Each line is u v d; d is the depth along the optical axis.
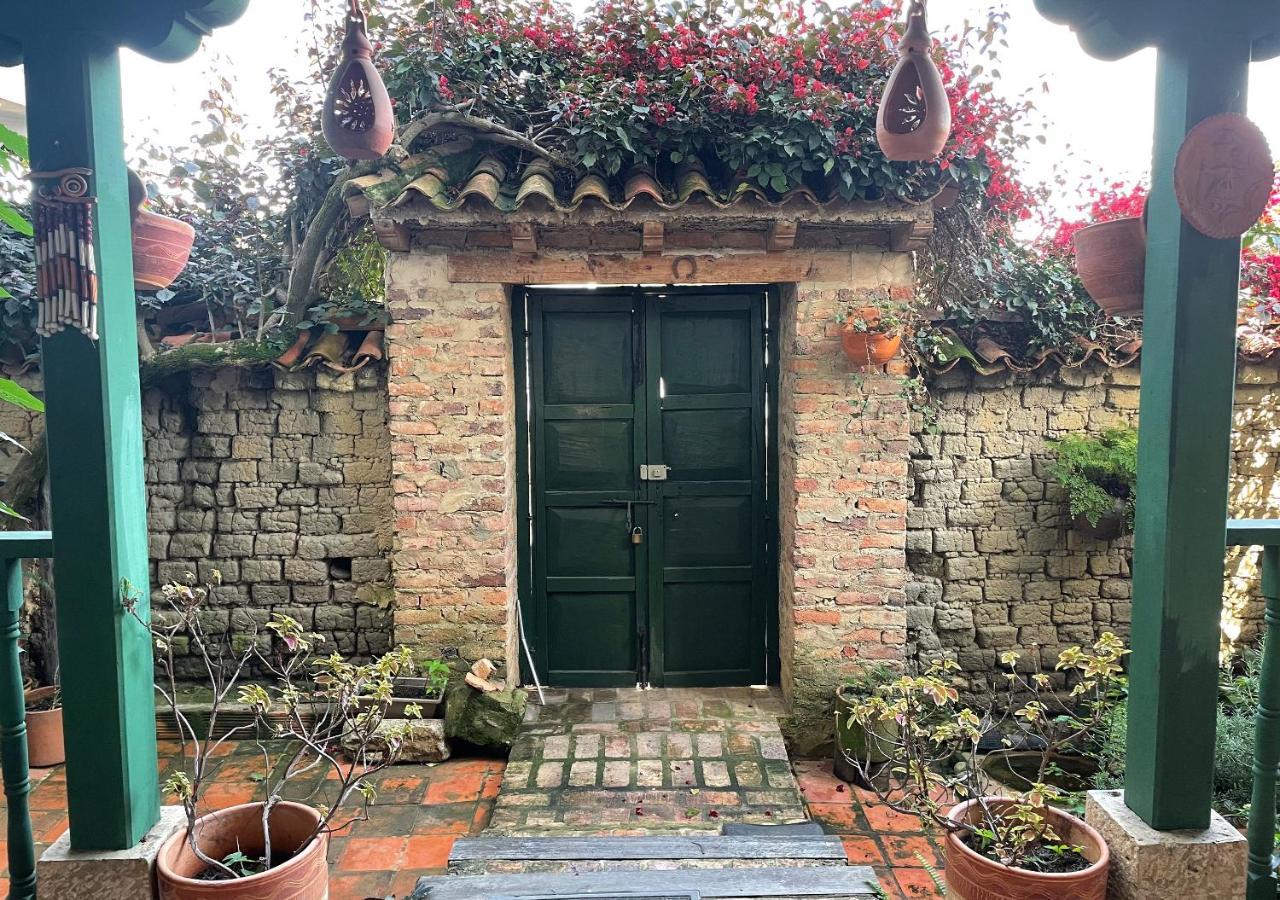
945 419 4.49
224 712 4.27
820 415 4.13
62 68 1.67
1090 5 1.72
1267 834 1.82
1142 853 1.71
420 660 4.24
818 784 3.94
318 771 3.96
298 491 4.56
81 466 1.74
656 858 2.67
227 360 4.35
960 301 4.52
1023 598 4.57
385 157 3.77
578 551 4.64
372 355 4.40
